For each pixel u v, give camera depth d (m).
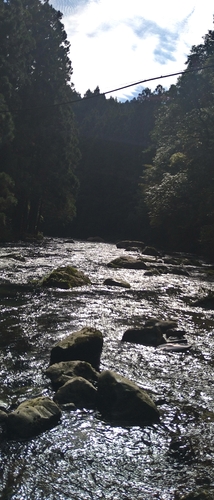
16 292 11.94
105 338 7.95
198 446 4.35
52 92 39.59
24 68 35.00
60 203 43.25
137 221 60.84
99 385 5.15
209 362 6.96
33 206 43.34
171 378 6.17
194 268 22.92
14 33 30.34
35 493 3.51
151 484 3.70
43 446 4.20
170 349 7.47
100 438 4.40
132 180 70.69
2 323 8.55
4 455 4.02
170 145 45.75
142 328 7.95
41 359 6.61
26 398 5.21
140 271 18.95
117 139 84.00
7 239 33.38
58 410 4.75
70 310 10.05
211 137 32.62
